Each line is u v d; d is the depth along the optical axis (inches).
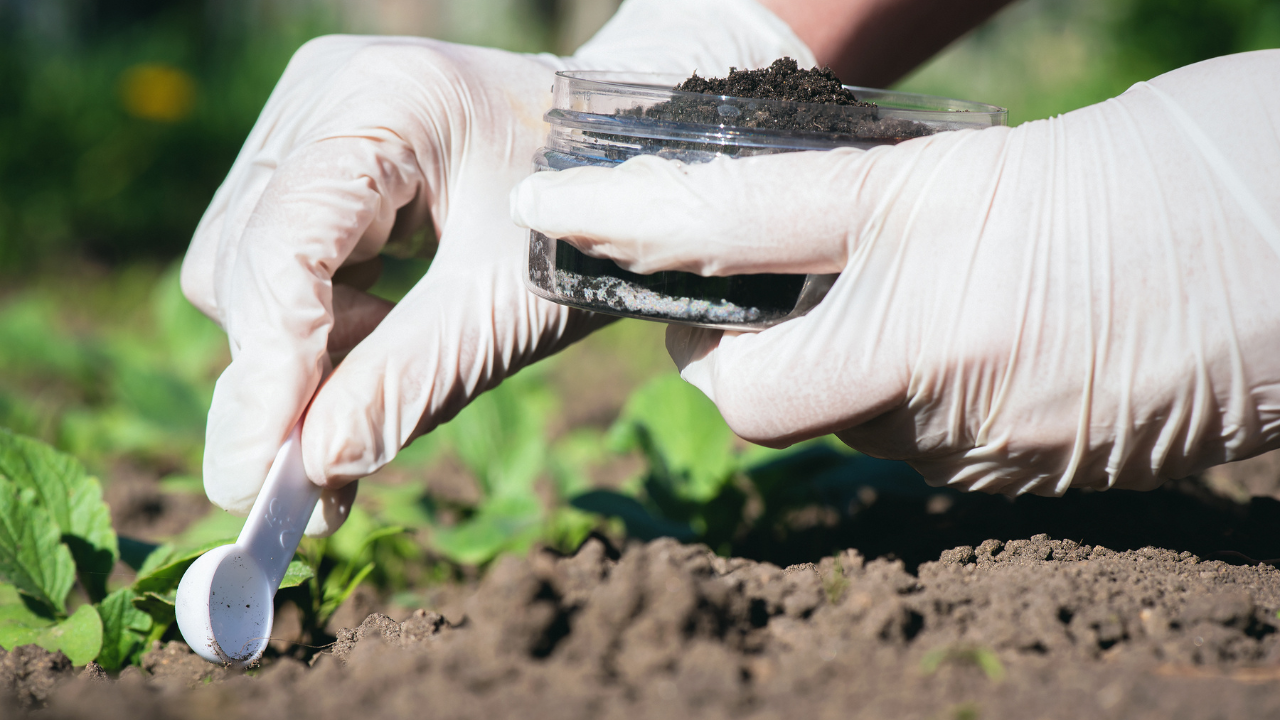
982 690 38.3
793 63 59.4
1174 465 57.1
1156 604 48.3
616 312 54.5
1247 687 37.9
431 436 113.8
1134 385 52.4
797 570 53.8
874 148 53.4
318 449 55.8
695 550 49.9
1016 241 52.9
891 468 84.8
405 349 59.6
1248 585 52.8
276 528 53.6
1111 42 256.7
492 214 66.6
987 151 54.4
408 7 426.9
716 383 58.2
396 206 66.4
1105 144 54.1
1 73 265.6
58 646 52.2
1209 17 228.4
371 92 66.4
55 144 256.8
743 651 43.1
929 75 334.3
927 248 53.6
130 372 119.6
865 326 54.2
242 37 338.0
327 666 42.9
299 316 58.7
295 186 61.2
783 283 54.5
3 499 60.1
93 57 300.7
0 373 153.3
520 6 403.9
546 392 132.3
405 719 37.4
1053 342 52.7
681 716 36.8
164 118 263.6
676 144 53.1
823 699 38.1
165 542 76.2
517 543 88.1
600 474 123.0
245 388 57.1
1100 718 35.7
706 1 84.7
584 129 54.9
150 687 46.6
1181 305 51.5
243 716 38.1
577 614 44.4
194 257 73.2
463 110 68.2
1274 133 52.2
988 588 50.0
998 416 55.2
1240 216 51.2
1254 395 52.1
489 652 41.2
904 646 42.9
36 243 238.7
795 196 51.4
